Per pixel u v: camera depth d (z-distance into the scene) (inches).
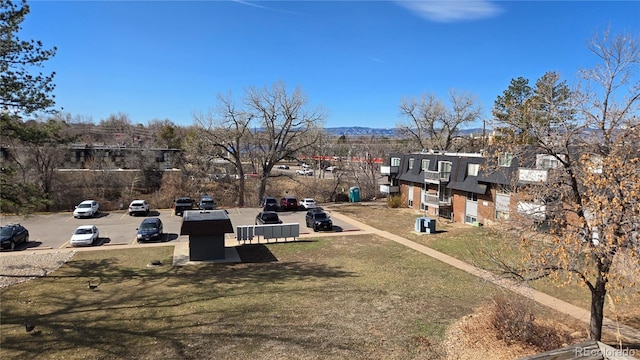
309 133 1925.4
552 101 445.7
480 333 496.4
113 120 4121.6
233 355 456.1
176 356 454.9
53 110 690.8
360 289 705.6
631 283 339.6
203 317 575.2
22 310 610.5
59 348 477.7
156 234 1107.3
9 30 617.9
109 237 1153.4
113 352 466.3
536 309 585.6
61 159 1755.7
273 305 625.0
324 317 572.1
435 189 1557.6
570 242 384.5
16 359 450.3
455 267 850.1
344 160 2591.0
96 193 1806.1
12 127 661.3
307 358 447.8
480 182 1298.0
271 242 1109.7
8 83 629.9
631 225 346.0
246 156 2114.9
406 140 2760.8
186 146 1908.2
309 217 1328.7
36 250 1005.2
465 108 2278.5
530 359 281.3
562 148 423.8
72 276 797.9
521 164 494.3
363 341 491.8
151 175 1993.1
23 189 713.0
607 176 371.6
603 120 408.2
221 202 1894.7
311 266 873.5
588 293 662.5
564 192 424.8
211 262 907.4
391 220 1456.7
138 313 593.9
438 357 450.6
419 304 625.9
